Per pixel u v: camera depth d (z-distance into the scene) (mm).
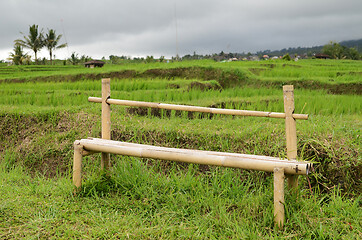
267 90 10250
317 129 4891
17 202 3676
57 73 16453
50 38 47438
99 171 4422
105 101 4375
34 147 5840
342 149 4426
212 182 4289
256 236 3057
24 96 8648
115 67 17266
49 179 5023
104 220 3379
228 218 3424
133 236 3080
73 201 3805
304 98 8227
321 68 18688
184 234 3115
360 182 4219
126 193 3869
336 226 3275
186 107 4055
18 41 47594
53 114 6531
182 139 5262
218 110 3951
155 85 11320
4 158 5734
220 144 4996
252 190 4203
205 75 14711
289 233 3170
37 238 3059
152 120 6102
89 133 5844
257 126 5285
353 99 8227
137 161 4516
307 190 4133
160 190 3998
